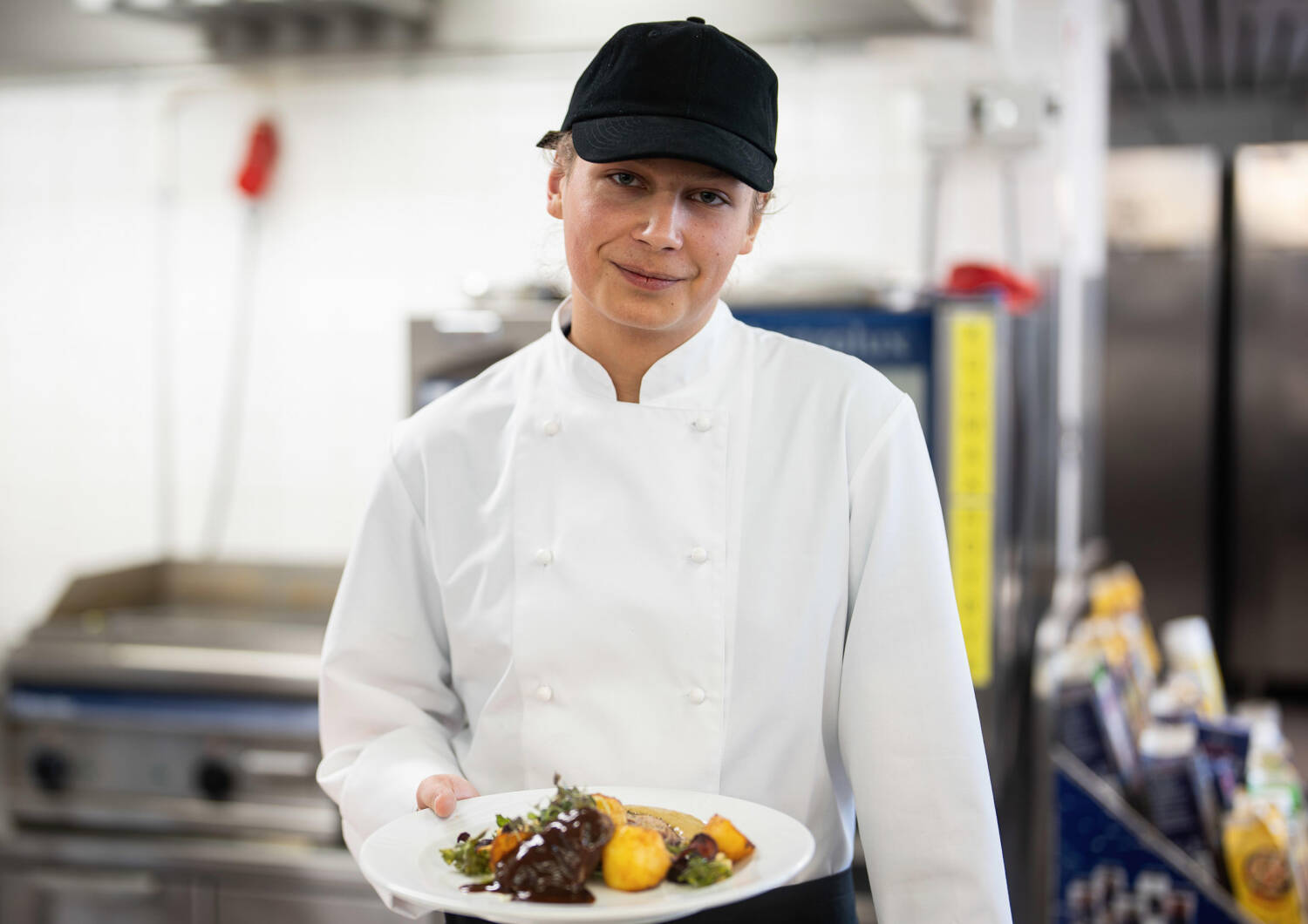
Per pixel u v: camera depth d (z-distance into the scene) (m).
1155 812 1.92
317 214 2.97
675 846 0.89
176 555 3.07
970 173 2.64
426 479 1.15
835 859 1.10
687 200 0.98
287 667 2.21
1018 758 2.11
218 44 2.76
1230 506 5.67
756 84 0.98
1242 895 1.86
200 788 2.25
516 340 2.07
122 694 2.28
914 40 2.57
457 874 0.89
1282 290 5.47
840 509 1.06
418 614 1.18
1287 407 5.50
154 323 3.07
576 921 0.79
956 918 0.99
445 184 2.90
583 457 1.09
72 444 3.13
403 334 2.94
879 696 1.03
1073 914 1.90
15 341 3.15
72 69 2.89
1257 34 5.04
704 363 1.10
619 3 2.52
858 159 2.69
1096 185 4.22
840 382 1.10
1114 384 5.64
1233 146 6.49
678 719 1.05
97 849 2.28
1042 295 2.66
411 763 1.08
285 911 2.20
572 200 1.00
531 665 1.08
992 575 1.85
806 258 2.73
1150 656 2.85
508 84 2.85
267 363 3.02
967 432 1.84
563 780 1.06
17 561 3.19
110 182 3.06
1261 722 2.61
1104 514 5.68
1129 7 4.54
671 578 1.06
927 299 1.85
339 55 2.76
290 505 3.02
